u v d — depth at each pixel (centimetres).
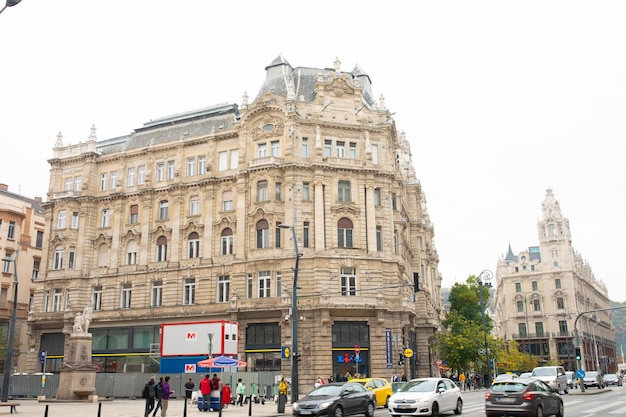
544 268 14238
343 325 5628
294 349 3869
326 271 5694
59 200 7062
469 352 6950
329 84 6341
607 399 4025
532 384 2575
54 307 6831
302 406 2778
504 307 15150
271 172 5997
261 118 6294
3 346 7125
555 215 14388
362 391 3047
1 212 8119
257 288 5841
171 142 6775
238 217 6109
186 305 6097
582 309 14500
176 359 4912
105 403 4250
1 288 7944
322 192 5956
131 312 6344
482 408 3338
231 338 4888
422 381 2945
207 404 3572
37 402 4381
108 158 7119
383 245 6025
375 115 6412
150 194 6725
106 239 6844
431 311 8444
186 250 6406
